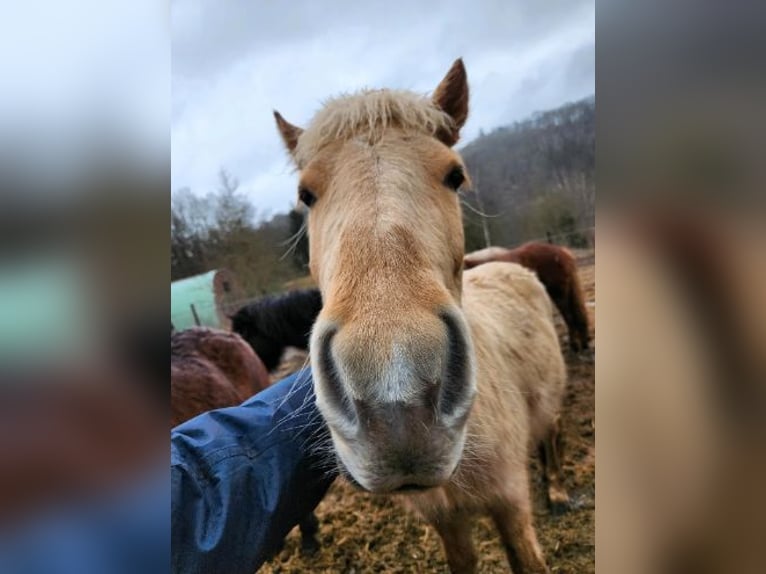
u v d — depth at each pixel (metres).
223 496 0.89
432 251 1.00
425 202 1.06
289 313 2.88
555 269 2.67
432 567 1.96
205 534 0.85
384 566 2.01
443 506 1.46
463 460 1.31
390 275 0.87
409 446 0.77
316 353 0.85
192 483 0.88
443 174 1.15
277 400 1.08
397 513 2.13
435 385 0.78
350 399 0.80
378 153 1.08
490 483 1.45
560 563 1.91
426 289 0.87
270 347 2.90
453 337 0.86
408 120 1.16
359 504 2.19
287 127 1.49
